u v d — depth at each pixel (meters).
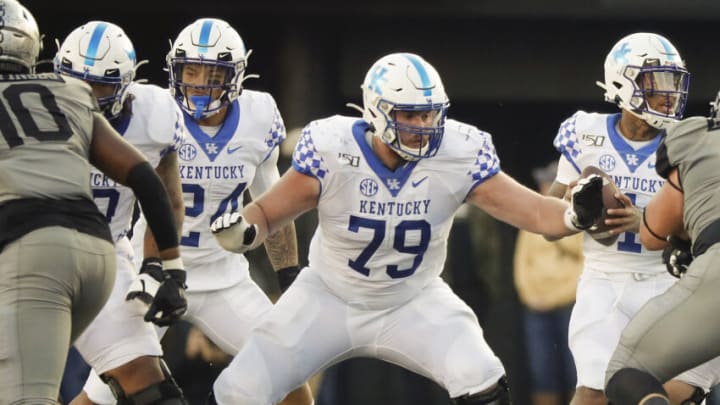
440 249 21.42
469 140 20.78
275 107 24.28
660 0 36.22
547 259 33.16
